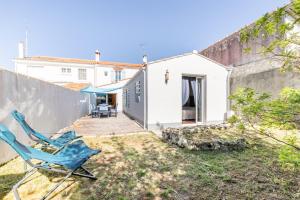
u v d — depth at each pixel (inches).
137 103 457.4
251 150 207.9
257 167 159.5
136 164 171.3
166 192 121.8
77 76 941.2
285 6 78.6
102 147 229.6
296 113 75.8
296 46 91.1
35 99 243.0
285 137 86.8
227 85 424.2
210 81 403.9
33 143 225.1
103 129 360.8
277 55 94.1
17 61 872.9
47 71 898.7
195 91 412.8
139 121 427.8
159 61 353.4
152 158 187.3
